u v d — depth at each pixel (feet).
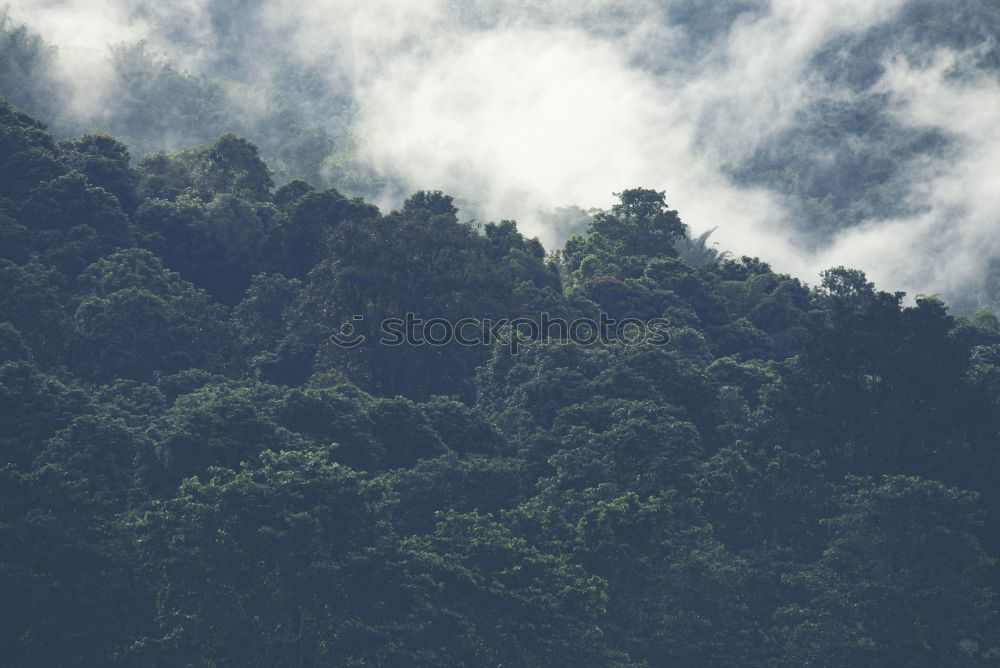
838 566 356.59
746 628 342.03
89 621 291.17
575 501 368.68
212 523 291.58
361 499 306.76
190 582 292.20
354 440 389.80
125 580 299.79
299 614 294.66
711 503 380.37
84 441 328.49
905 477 367.04
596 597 317.42
